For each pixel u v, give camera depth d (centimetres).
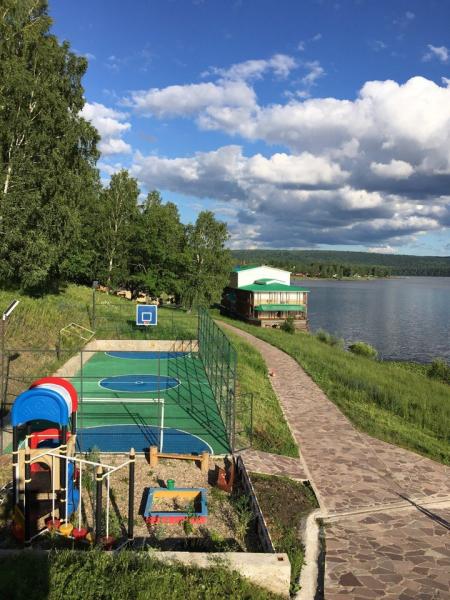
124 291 5859
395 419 1858
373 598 752
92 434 1415
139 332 2984
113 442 1355
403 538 942
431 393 2486
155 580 671
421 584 791
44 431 1002
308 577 804
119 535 879
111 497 1020
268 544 833
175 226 5300
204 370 2312
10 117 2594
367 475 1247
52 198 2773
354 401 2042
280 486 1130
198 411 1681
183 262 5103
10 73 2548
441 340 6253
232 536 907
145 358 2575
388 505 1081
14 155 2633
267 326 5766
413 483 1211
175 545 868
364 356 4231
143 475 1138
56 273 3741
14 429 859
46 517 916
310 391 2158
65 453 894
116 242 4912
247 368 2416
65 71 3059
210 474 1170
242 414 1631
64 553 723
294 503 1057
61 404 873
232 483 1098
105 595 638
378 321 8188
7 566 677
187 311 4838
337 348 4266
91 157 3391
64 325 2759
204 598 663
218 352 2147
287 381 2339
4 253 2677
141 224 5053
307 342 4034
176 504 1009
